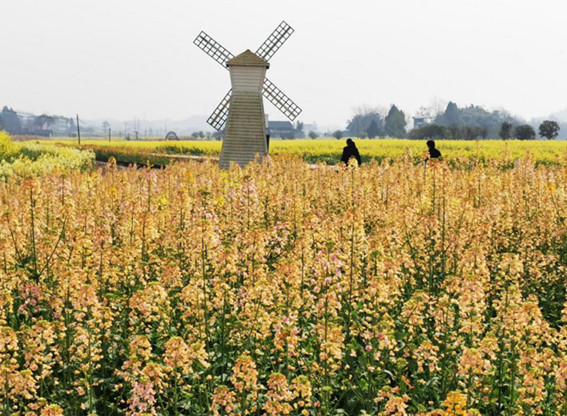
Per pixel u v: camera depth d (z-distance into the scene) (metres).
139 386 7.27
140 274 11.20
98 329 9.10
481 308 9.21
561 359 7.77
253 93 42.81
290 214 15.35
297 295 9.59
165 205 16.48
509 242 15.39
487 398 8.23
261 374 9.10
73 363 9.12
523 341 8.66
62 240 12.01
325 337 8.73
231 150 42.91
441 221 14.24
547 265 14.05
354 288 10.45
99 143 113.38
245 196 14.61
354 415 8.65
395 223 13.85
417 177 18.89
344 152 30.38
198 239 10.28
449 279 9.29
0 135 57.25
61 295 9.41
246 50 43.25
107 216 15.04
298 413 8.20
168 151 88.81
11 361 7.62
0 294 9.88
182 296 9.76
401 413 7.19
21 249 12.33
